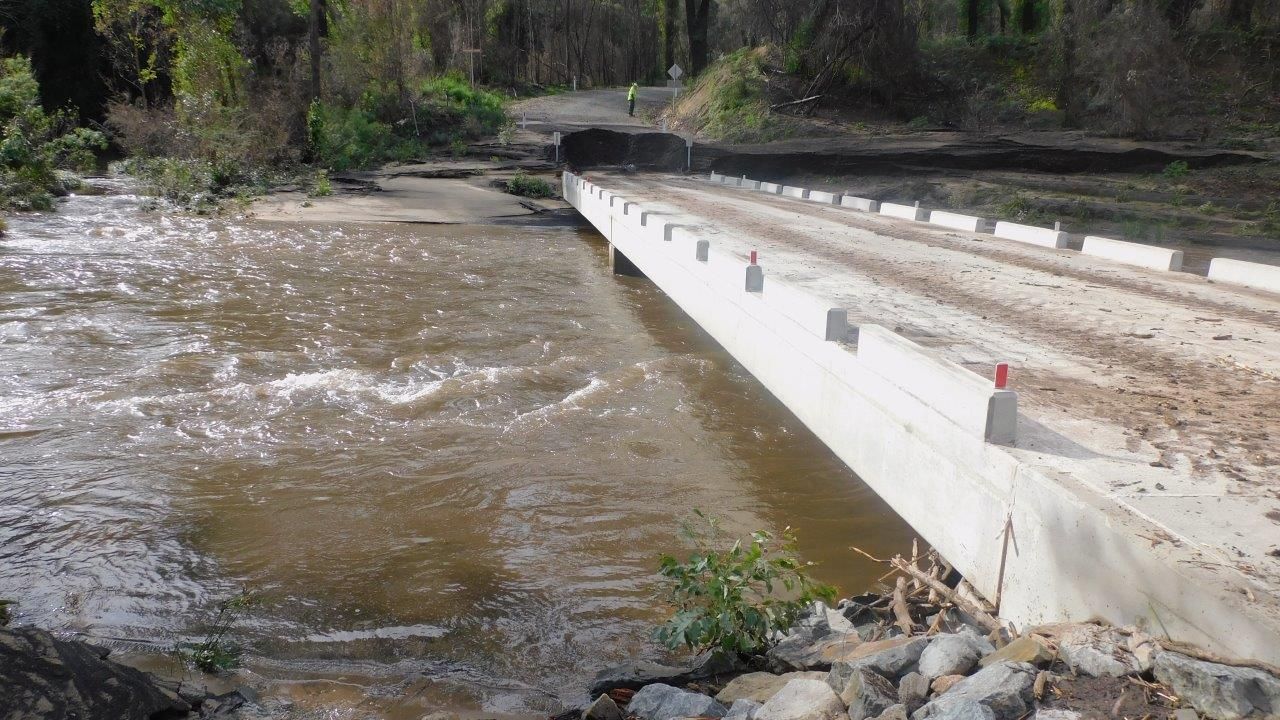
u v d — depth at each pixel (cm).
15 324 1344
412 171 3703
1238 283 1150
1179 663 338
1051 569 454
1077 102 3959
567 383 1172
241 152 3384
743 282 982
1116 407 616
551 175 3703
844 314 751
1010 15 5731
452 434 958
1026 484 475
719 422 1034
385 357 1259
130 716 420
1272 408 618
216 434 933
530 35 7800
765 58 4884
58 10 4353
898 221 1942
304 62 4212
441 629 578
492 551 698
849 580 670
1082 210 2594
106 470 830
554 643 563
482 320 1513
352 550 691
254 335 1349
